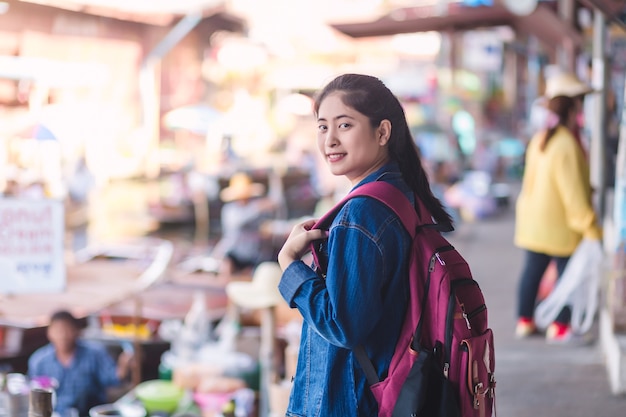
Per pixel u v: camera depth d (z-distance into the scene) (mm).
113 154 22078
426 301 2607
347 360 2668
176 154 25562
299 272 2662
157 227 19109
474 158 32219
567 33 12406
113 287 8258
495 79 35406
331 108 2725
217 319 9688
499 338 7730
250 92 27562
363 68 26250
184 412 6867
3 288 6664
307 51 25609
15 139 15773
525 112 38688
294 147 25766
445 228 2725
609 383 6250
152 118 23703
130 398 7273
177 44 26312
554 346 7383
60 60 20047
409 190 2770
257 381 7918
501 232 18219
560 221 7336
